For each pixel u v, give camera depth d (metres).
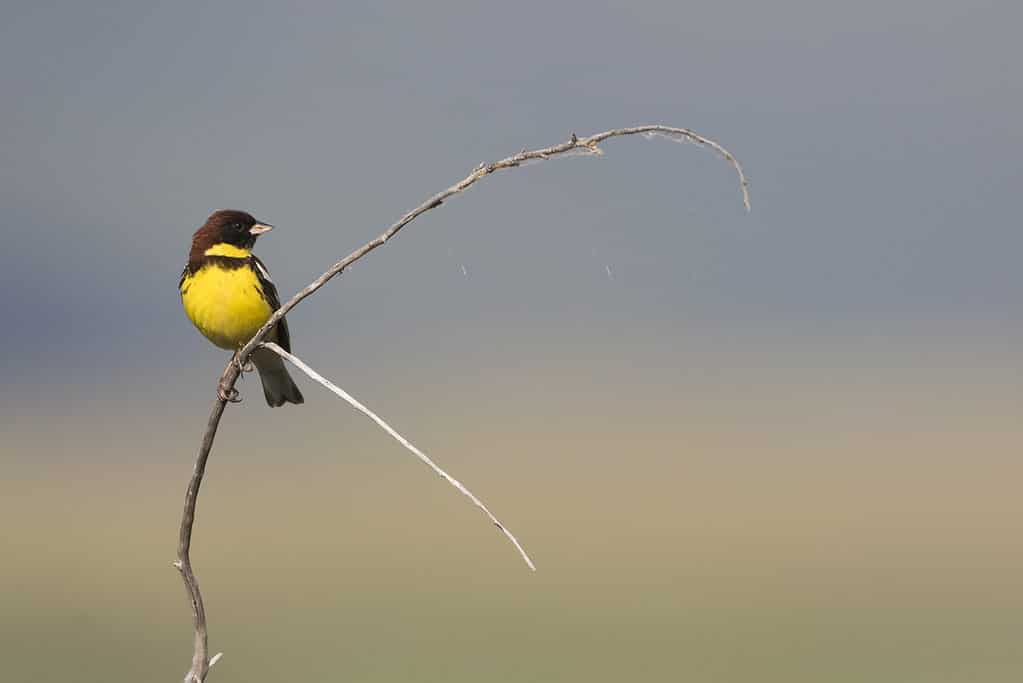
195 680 6.14
